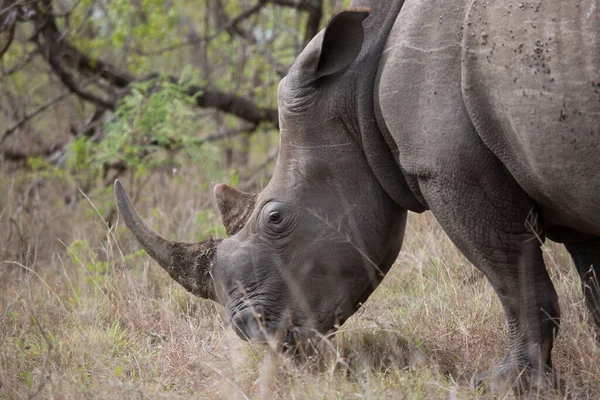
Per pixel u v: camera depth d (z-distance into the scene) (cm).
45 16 2027
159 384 1023
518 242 966
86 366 1120
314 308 1036
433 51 930
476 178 939
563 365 1036
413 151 955
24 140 2328
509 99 868
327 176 1030
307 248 1027
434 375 997
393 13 1005
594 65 810
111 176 2133
